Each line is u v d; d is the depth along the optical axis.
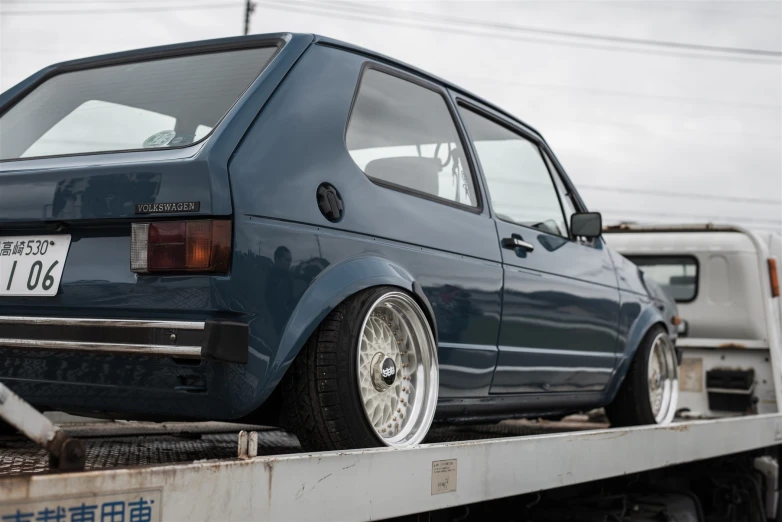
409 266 2.78
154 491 1.68
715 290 6.53
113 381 2.29
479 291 3.13
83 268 2.29
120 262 2.26
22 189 2.34
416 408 2.76
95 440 3.18
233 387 2.23
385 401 2.69
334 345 2.43
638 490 4.17
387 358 2.65
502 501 3.15
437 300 2.90
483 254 3.19
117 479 1.62
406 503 2.31
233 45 2.81
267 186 2.32
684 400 6.40
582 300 3.90
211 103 2.56
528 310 3.46
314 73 2.67
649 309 4.60
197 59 2.82
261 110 2.43
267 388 2.29
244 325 2.20
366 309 2.52
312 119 2.57
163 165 2.22
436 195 3.08
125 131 2.65
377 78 2.95
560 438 3.06
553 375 3.69
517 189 3.69
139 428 3.61
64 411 2.53
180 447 3.05
